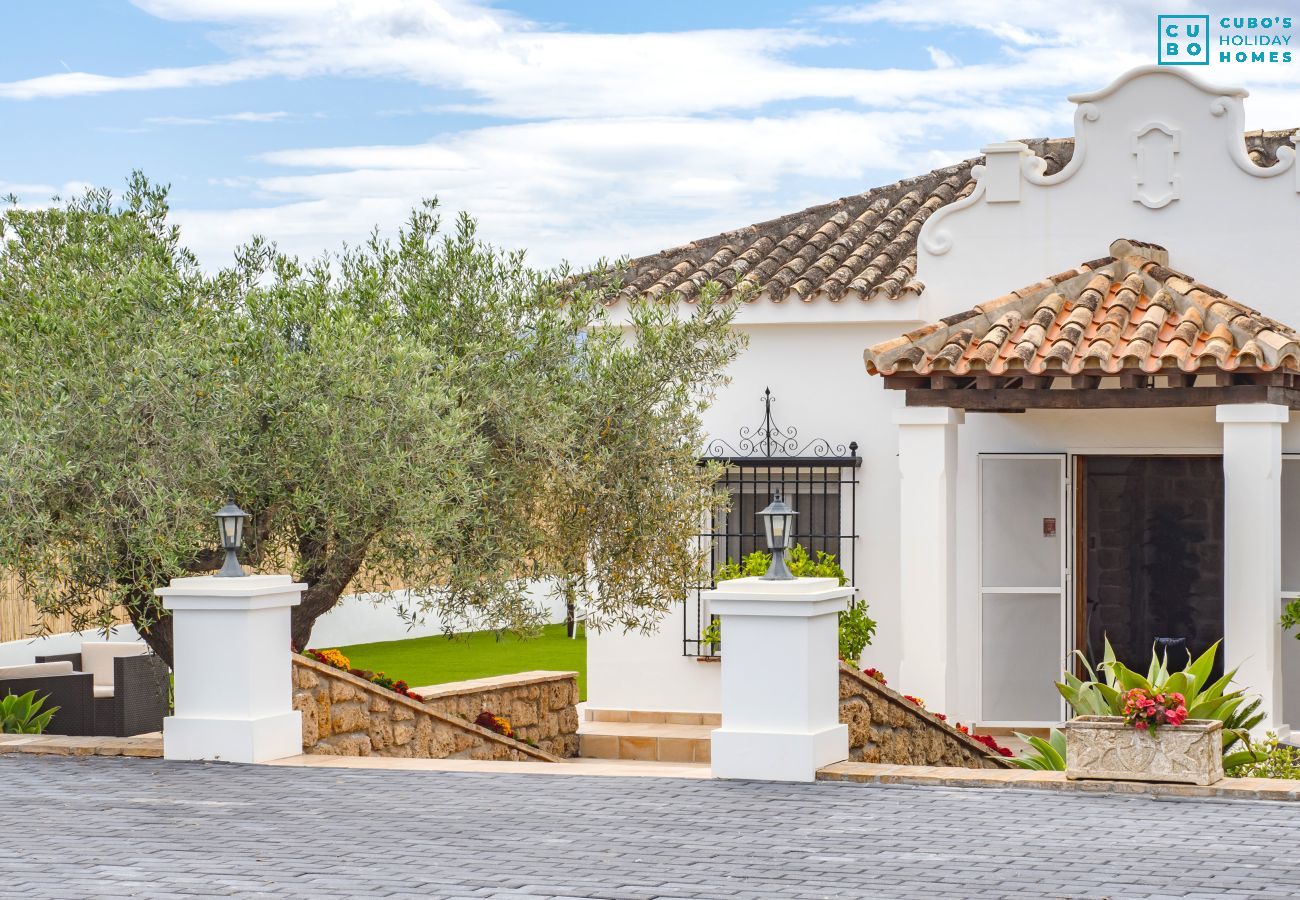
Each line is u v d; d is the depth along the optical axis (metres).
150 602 10.80
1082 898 6.44
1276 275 14.88
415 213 12.86
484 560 12.12
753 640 9.50
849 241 17.47
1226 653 13.11
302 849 7.58
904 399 15.80
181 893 6.70
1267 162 16.53
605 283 14.34
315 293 11.80
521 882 6.84
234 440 10.79
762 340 16.22
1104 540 16.25
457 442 11.04
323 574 11.94
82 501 10.55
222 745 10.24
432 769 9.95
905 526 13.95
